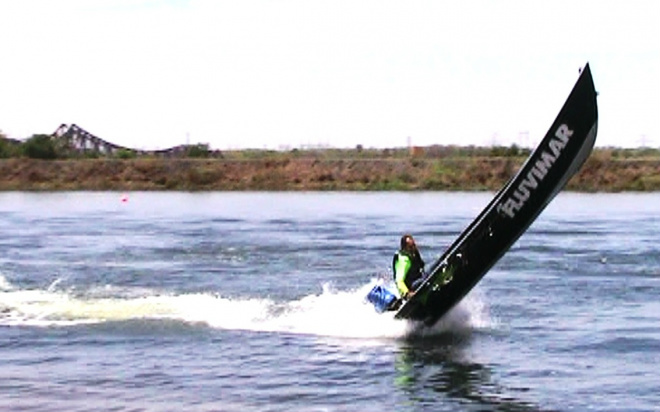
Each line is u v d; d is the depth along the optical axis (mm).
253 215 51906
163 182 90312
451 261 17125
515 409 12797
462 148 98250
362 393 13656
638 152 95312
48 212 55844
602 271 26031
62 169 92125
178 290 22938
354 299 20859
